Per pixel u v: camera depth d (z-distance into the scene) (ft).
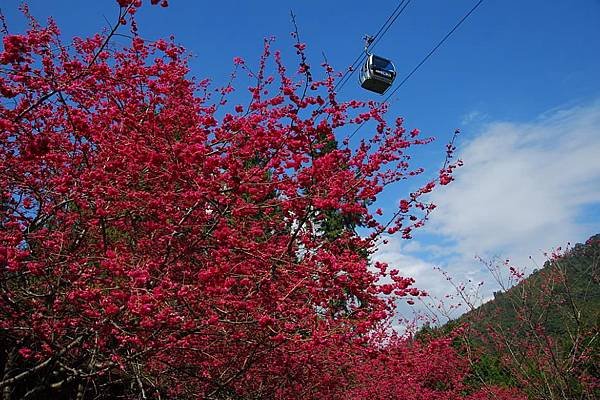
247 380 25.95
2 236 16.49
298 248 19.35
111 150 17.17
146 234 20.10
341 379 28.68
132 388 25.35
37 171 19.70
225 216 18.49
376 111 19.69
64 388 26.68
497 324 38.93
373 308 17.60
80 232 21.43
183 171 15.99
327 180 17.58
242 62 21.65
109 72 16.66
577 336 33.32
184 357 21.95
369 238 20.10
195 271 18.81
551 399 31.53
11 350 23.06
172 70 19.47
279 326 17.24
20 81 15.21
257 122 17.63
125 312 17.42
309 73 19.11
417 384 51.39
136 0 16.39
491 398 46.88
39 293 20.77
